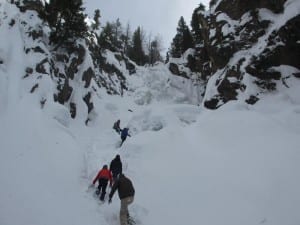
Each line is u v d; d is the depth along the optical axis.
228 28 22.41
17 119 13.03
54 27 23.23
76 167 11.43
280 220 7.27
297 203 7.54
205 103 21.50
